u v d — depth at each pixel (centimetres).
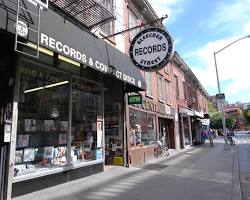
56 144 839
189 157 1678
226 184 888
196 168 1218
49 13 675
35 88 773
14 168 690
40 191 729
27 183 702
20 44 616
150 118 1678
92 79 1014
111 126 1252
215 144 3234
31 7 609
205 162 1432
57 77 854
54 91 841
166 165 1302
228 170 1166
